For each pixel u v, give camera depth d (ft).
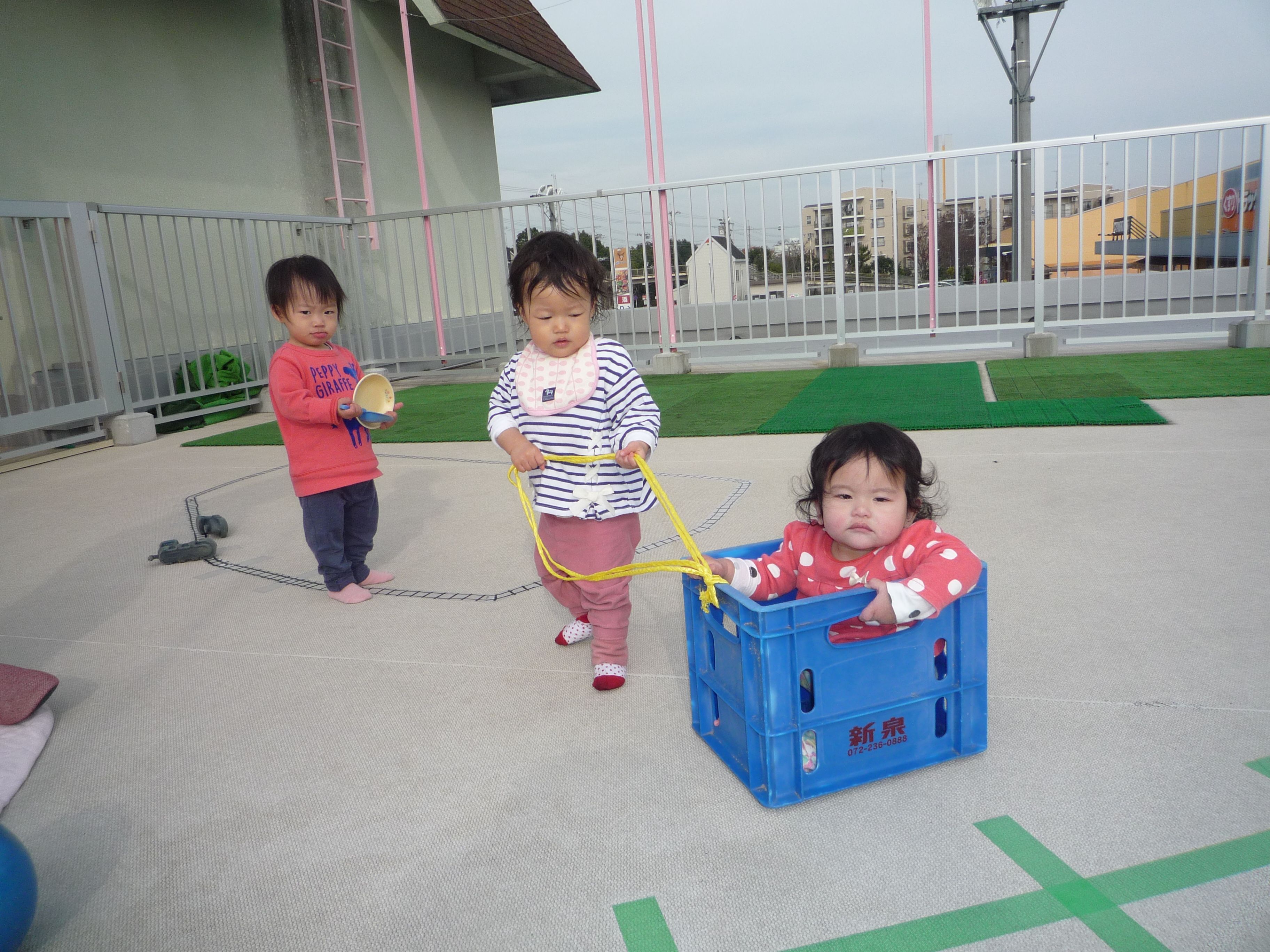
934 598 5.27
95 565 11.87
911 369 24.75
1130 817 5.11
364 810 5.76
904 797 5.49
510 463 16.71
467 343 31.94
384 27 38.63
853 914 4.50
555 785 5.88
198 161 29.45
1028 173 36.99
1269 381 18.53
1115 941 4.20
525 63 41.27
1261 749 5.67
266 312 26.94
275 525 13.37
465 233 43.06
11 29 23.67
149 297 26.94
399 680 7.70
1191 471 12.25
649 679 7.38
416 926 4.65
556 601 9.34
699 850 5.11
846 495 5.74
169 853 5.43
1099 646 7.25
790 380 24.61
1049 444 14.51
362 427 9.85
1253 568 8.66
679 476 14.28
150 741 6.88
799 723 5.41
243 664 8.29
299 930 4.69
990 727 6.18
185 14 29.04
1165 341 26.76
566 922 4.60
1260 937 4.16
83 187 25.49
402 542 11.99
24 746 6.70
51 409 20.12
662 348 28.60
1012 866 4.77
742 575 6.29
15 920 4.29
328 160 35.37
